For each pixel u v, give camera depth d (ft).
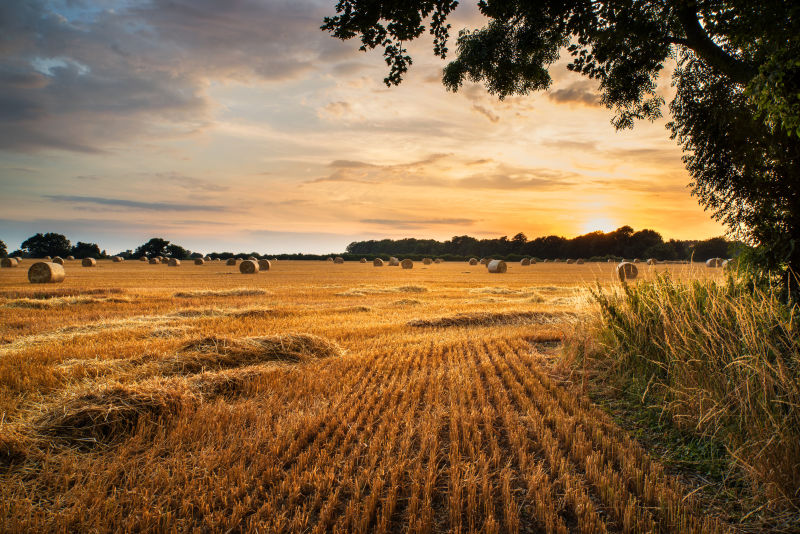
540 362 26.02
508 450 14.49
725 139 21.17
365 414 17.10
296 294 73.15
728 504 11.41
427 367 24.80
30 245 386.52
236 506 10.66
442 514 10.92
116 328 36.86
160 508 10.49
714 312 17.42
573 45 23.49
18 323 39.83
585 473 12.78
